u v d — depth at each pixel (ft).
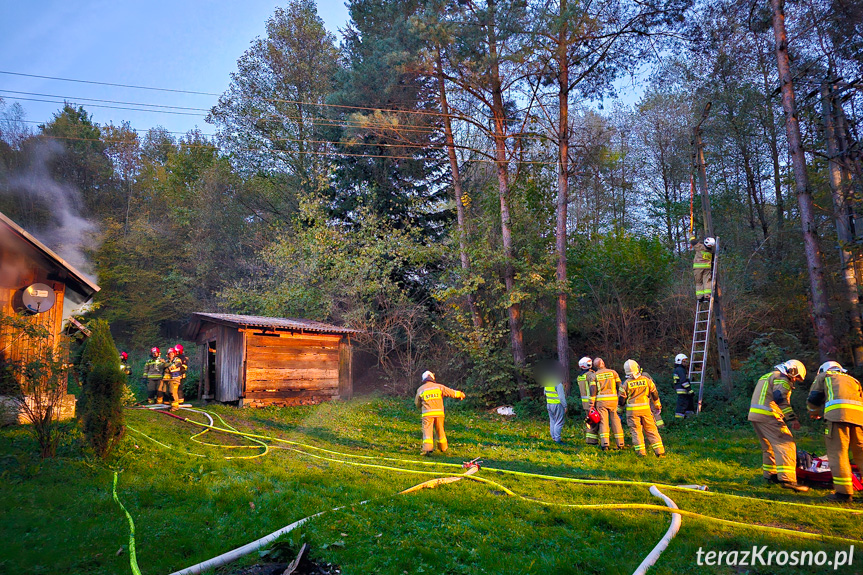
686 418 42.39
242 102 98.89
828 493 22.25
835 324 46.73
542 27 50.88
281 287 73.72
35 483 20.76
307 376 56.03
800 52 54.34
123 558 14.30
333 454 31.22
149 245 108.88
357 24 77.87
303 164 97.50
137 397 54.54
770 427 24.17
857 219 43.65
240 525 16.93
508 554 15.35
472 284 61.46
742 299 53.62
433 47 57.77
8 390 24.07
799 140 43.32
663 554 15.33
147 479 22.48
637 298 59.47
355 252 74.08
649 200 97.45
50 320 35.19
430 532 16.88
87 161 126.72
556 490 23.04
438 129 65.46
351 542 15.74
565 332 55.62
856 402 21.24
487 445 36.06
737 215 77.46
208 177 114.01
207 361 58.08
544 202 64.39
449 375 66.49
